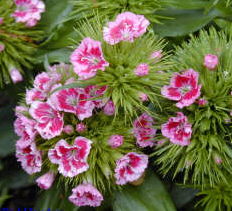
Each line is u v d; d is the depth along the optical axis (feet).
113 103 0.62
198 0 0.74
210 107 0.63
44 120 0.62
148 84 0.62
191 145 0.63
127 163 0.64
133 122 0.65
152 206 0.68
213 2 0.73
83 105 0.62
